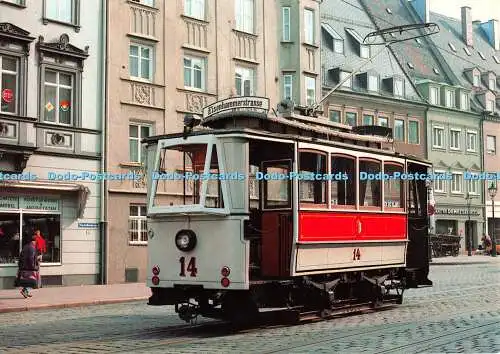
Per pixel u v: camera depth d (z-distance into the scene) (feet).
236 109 44.21
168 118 95.25
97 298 67.00
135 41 92.43
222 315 40.11
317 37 118.01
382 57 169.27
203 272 39.88
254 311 39.24
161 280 41.34
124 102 90.02
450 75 191.42
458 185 182.60
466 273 102.12
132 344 35.83
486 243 170.81
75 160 84.33
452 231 180.14
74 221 84.17
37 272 70.49
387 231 51.44
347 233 46.47
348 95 152.76
